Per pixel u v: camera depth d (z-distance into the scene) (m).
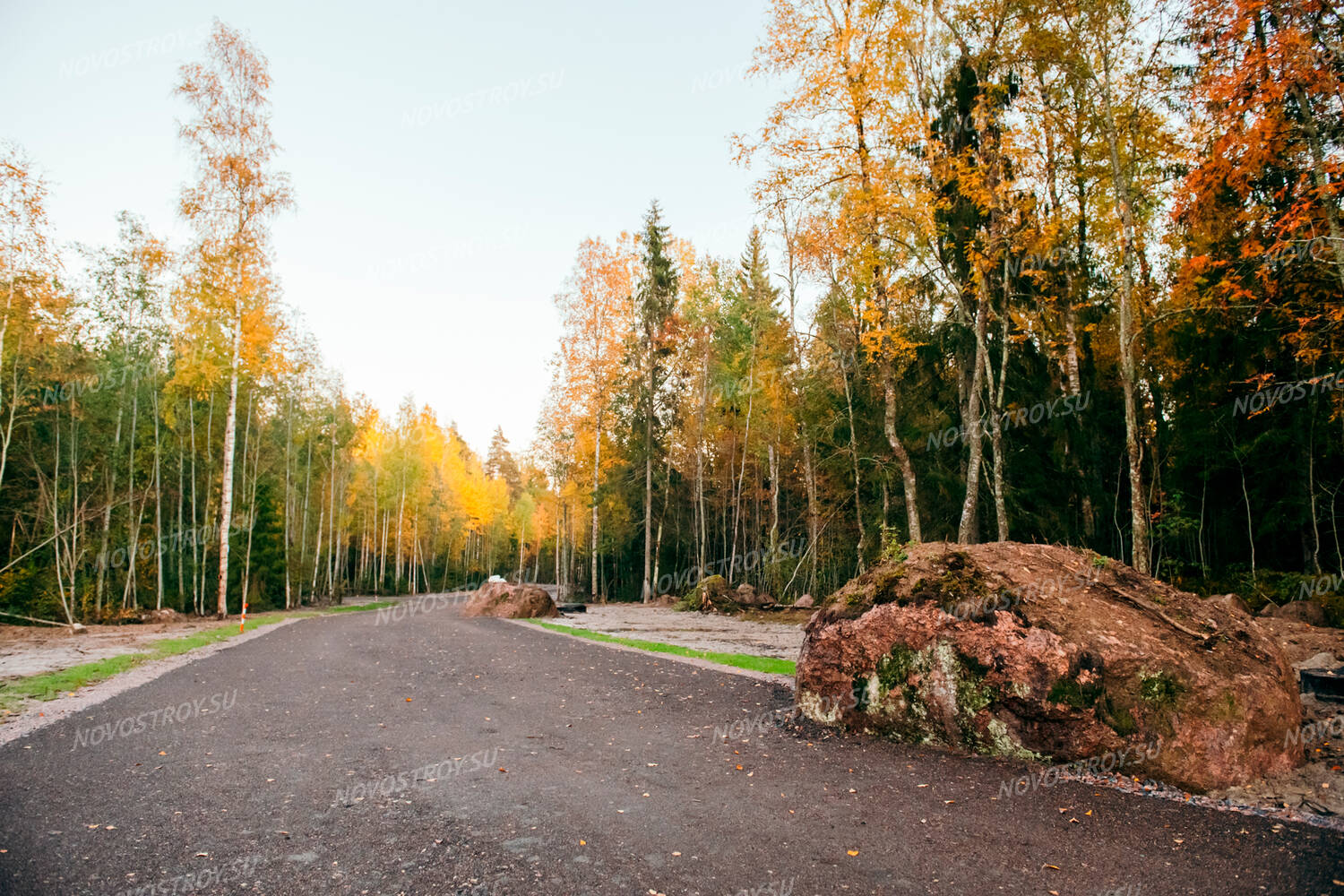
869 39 16.22
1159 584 7.75
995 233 16.66
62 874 3.99
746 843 4.66
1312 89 11.35
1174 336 18.41
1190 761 6.00
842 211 16.95
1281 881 4.12
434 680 11.56
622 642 17.67
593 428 38.44
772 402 29.86
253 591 35.34
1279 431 17.16
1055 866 4.34
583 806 5.38
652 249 38.69
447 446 64.75
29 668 12.70
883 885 4.03
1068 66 16.12
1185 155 15.05
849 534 28.34
